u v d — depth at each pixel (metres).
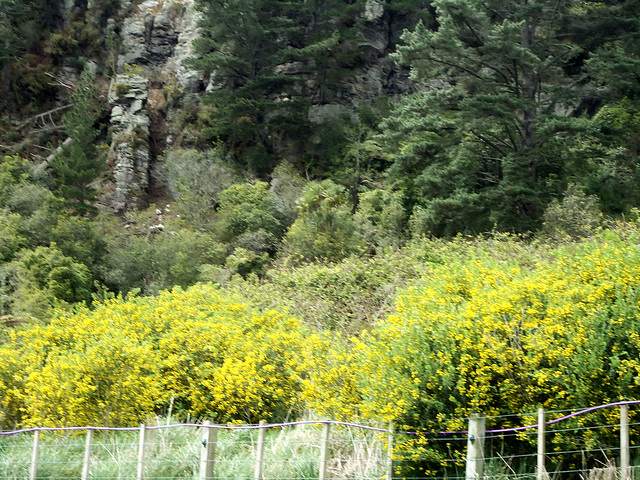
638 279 6.47
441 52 26.45
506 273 7.77
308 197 27.16
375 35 49.19
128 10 53.09
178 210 37.19
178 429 8.26
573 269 7.28
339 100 47.19
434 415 6.42
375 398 6.62
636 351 6.01
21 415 10.59
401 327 6.95
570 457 6.16
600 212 21.16
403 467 6.48
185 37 51.16
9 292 25.08
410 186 30.77
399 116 28.64
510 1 28.47
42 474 7.58
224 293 14.84
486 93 26.67
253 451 7.39
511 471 6.14
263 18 43.91
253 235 31.78
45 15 52.34
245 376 9.06
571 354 6.13
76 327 11.62
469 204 24.41
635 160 26.38
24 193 33.66
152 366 9.40
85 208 37.31
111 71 50.75
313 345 8.98
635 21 27.22
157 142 46.84
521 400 6.33
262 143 44.06
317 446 7.02
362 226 27.80
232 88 46.69
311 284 16.03
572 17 27.73
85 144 39.97
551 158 25.86
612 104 28.17
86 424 8.85
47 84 49.97
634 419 5.91
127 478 7.13
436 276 8.07
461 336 6.35
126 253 31.17
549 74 27.19
